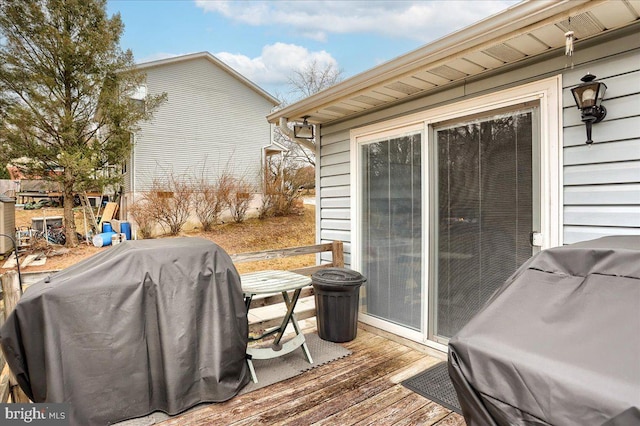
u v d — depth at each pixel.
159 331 2.27
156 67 12.01
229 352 2.48
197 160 12.88
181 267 2.38
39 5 8.80
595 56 2.31
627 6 1.94
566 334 1.09
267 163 13.84
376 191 3.88
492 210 2.86
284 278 3.16
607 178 2.27
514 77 2.70
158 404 2.31
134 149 11.57
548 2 1.94
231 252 9.30
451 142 3.16
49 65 9.23
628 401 0.84
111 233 10.28
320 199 4.69
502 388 1.08
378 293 3.87
